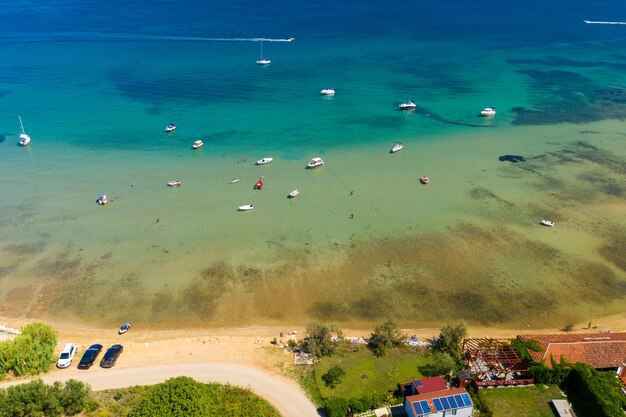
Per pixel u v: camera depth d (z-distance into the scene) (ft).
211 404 170.71
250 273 266.16
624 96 540.93
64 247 290.35
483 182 359.46
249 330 228.43
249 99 540.93
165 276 264.93
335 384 189.16
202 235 299.58
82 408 175.94
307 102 532.32
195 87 575.38
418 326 230.07
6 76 607.37
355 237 295.48
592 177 365.20
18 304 245.65
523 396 183.62
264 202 335.67
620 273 263.29
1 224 313.94
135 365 201.57
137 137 447.01
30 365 195.83
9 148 426.51
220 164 393.91
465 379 184.96
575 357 192.44
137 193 349.82
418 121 481.46
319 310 241.14
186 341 218.18
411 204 331.16
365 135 449.89
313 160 386.93
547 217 314.14
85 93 555.69
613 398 172.86
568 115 492.54
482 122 478.18
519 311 238.68
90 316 237.86
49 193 351.87
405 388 183.01
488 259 274.98
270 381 192.24
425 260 274.77
